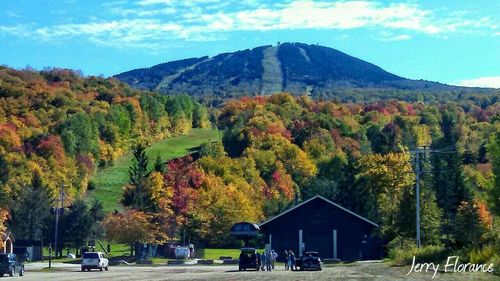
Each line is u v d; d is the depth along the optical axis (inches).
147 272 2075.5
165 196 3570.4
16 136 5009.8
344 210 3085.6
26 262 3193.9
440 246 2010.3
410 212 2628.0
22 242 3580.2
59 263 3107.8
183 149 7337.6
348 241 3070.9
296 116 7470.5
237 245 4220.0
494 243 1718.8
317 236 3105.3
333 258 3061.0
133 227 3272.6
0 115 5792.3
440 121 6673.2
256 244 3828.7
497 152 1973.4
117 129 6830.7
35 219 3927.2
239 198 3951.8
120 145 6889.8
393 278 1363.2
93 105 7145.7
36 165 4805.6
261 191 4778.5
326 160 5359.3
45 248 4151.1
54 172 5103.3
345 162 4808.1
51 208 4215.1
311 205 3129.9
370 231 3061.0
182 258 3331.7
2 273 1820.9
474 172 3993.6
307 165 5541.3
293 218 3137.3
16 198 4106.8
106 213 4557.1
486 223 2534.5
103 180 6043.3
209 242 4195.4
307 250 3102.9
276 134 6166.3
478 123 6107.3
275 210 4498.0
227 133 6584.6
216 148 5994.1
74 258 3607.3
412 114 7180.1
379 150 5467.5
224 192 3981.3
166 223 3506.4
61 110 6318.9
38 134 5428.2
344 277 1462.8
